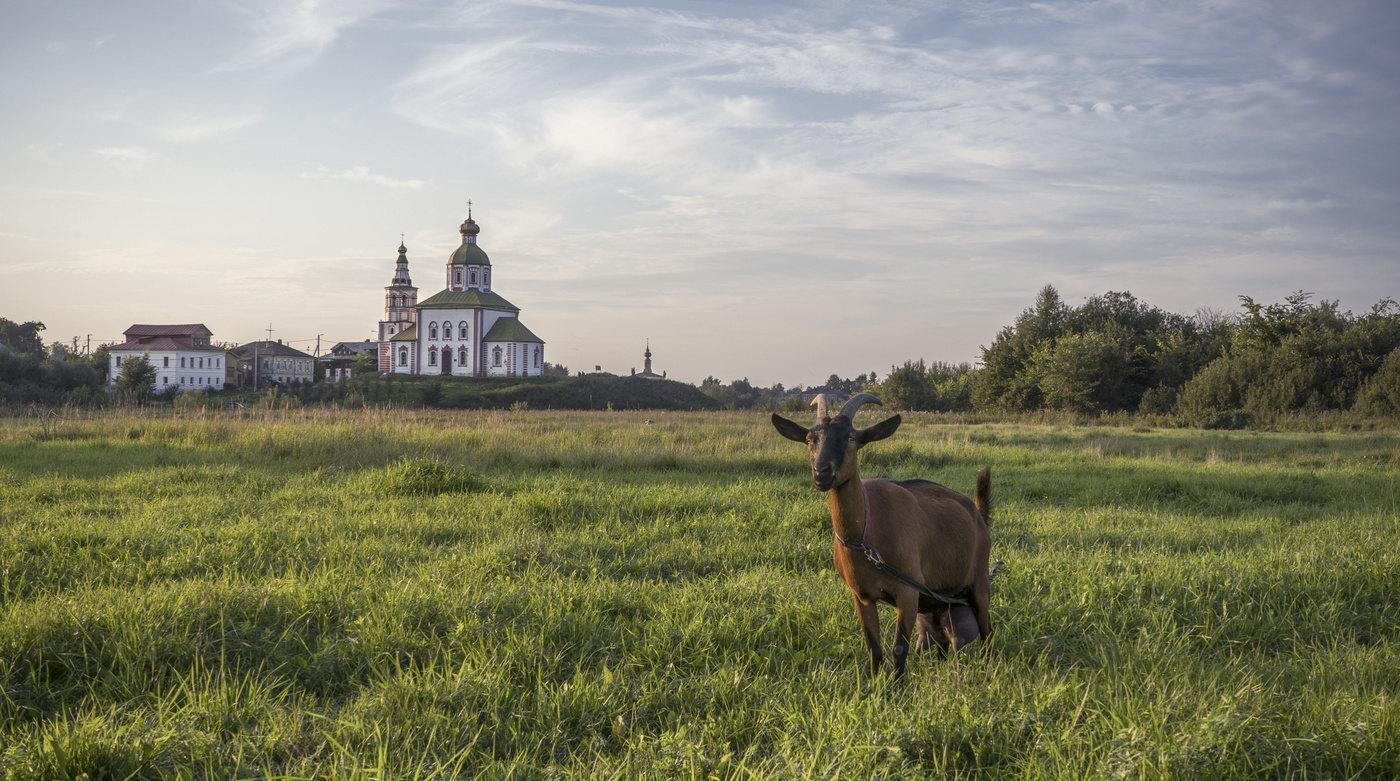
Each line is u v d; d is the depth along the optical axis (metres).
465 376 106.25
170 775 3.55
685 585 6.79
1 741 3.78
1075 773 3.46
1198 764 3.46
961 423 39.50
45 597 5.78
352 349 137.75
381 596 6.05
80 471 13.75
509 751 3.96
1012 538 9.23
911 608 4.78
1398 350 37.25
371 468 14.41
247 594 5.89
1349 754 3.64
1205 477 15.14
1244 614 6.15
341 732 3.92
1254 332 48.94
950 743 3.84
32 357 69.50
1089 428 34.75
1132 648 5.27
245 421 21.00
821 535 9.09
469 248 112.88
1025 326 59.75
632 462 16.19
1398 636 5.79
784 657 5.32
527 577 6.92
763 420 36.38
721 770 3.63
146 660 4.79
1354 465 17.98
